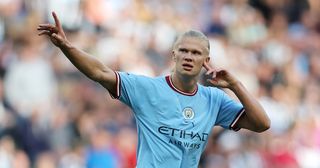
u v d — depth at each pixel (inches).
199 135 597.0
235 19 1583.4
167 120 590.2
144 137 591.5
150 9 1496.1
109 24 1423.5
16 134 1141.7
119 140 1147.3
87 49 1327.5
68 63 1278.3
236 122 614.5
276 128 1327.5
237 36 1553.9
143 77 595.8
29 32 1311.5
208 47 592.4
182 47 588.4
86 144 1145.4
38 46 1307.8
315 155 1315.2
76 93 1238.3
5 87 1227.9
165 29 1451.8
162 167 586.9
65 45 562.6
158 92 593.0
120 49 1344.7
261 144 1234.6
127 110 1217.4
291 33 1656.0
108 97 1226.0
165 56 1396.4
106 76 579.8
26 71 1239.5
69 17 1390.3
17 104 1213.1
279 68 1496.1
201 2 1587.1
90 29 1398.9
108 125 1174.3
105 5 1438.2
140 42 1402.6
